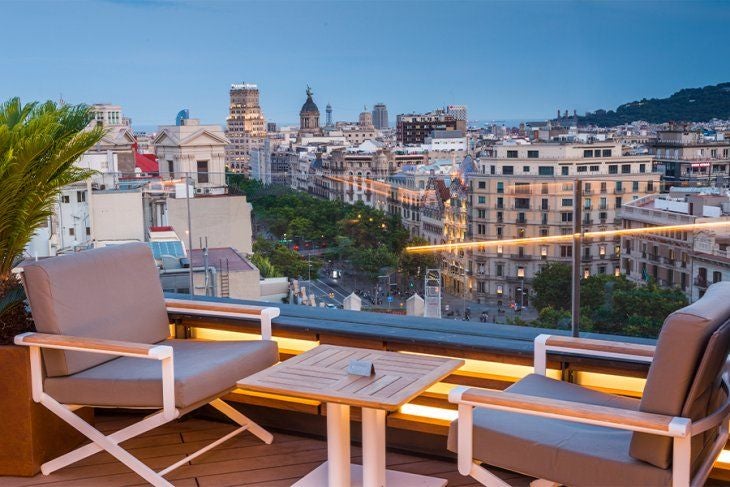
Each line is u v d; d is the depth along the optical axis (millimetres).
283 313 3814
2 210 3367
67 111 3602
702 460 2432
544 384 2854
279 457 3461
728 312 2314
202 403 3092
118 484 3225
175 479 3258
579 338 3008
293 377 2826
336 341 3564
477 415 2570
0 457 3279
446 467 3316
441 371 2871
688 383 2213
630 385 3066
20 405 3225
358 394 2627
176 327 3949
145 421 3043
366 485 2918
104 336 3367
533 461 2406
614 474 2287
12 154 3217
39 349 3168
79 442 3541
